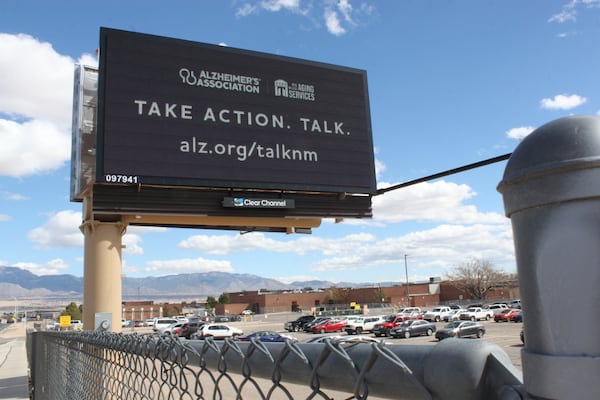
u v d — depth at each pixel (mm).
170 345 2494
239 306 100875
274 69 14461
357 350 1318
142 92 12820
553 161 911
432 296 94250
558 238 907
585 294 874
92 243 12750
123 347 3213
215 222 13508
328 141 14562
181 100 13180
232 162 13297
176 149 12797
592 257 878
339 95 15102
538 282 927
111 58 12703
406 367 1103
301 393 7820
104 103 12367
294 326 50812
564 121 954
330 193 14391
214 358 2078
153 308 118438
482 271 92000
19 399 10867
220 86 13695
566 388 856
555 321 894
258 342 1769
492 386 989
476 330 32844
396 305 85875
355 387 1274
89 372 4254
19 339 56000
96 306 12469
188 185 12680
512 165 988
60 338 5980
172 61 13344
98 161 11977
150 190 12508
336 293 101875
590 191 880
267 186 13500
